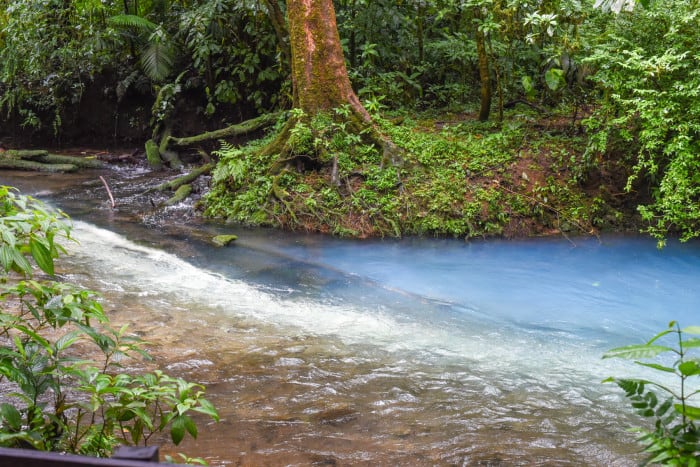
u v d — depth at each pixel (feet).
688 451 5.18
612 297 19.04
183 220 28.07
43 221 7.56
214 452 9.77
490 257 23.41
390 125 30.48
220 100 42.88
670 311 17.80
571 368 13.67
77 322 7.67
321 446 10.09
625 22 26.21
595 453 10.02
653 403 5.61
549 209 26.81
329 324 16.19
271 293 18.62
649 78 24.17
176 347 14.14
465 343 15.10
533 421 11.14
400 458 9.75
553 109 34.99
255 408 11.38
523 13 30.73
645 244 25.39
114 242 23.90
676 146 22.89
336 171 27.81
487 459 9.79
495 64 32.73
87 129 47.03
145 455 4.27
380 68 39.73
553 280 20.68
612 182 27.91
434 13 41.60
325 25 29.25
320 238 25.63
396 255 23.39
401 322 16.48
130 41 46.83
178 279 19.63
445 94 39.93
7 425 7.14
